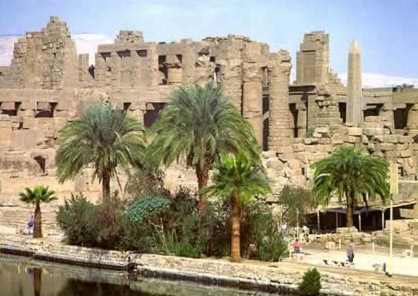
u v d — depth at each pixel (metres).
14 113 98.38
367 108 116.88
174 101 63.06
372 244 67.19
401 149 97.56
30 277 60.12
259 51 105.88
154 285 57.94
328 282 52.44
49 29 107.50
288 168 91.19
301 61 117.38
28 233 71.00
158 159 62.41
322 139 95.50
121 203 64.56
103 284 58.06
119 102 101.56
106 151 66.62
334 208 80.06
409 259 61.62
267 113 111.19
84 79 112.44
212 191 57.75
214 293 55.06
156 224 62.62
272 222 62.12
